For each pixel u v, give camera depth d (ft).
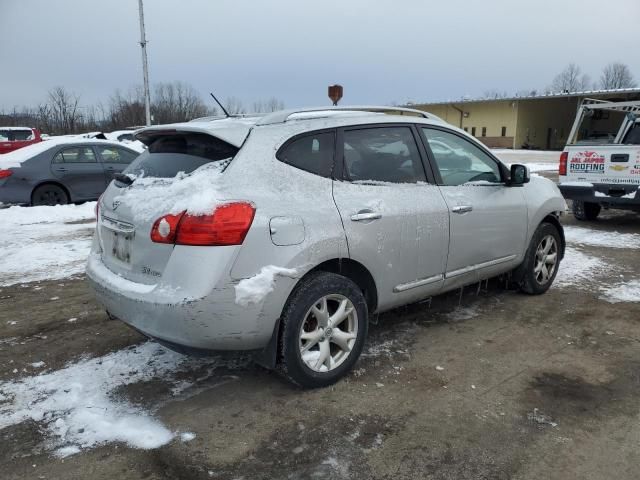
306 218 10.73
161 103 150.51
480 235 14.85
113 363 12.84
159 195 10.48
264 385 11.74
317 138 11.71
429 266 13.50
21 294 18.19
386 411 10.69
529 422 10.32
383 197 12.33
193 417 10.50
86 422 10.32
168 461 9.20
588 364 12.79
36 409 10.80
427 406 10.88
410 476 8.80
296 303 10.71
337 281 11.29
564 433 9.98
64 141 36.06
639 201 27.43
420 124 14.05
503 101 146.41
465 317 15.83
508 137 147.95
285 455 9.34
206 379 12.02
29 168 33.96
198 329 9.73
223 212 9.71
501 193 15.74
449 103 154.10
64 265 21.91
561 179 30.63
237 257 9.77
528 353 13.38
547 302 17.17
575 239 27.25
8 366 12.74
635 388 11.65
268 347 10.73
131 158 38.14
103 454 9.39
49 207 33.81
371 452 9.41
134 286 10.43
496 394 11.37
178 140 11.82
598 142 31.65
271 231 10.16
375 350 13.48
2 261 22.41
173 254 9.84
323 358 11.34
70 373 12.34
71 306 16.96
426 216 13.12
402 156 13.30
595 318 15.78
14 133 74.79
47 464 9.12
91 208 34.65
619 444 9.64
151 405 10.93
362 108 13.53
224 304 9.73
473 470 8.95
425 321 15.49
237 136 10.81
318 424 10.25
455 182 14.51
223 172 10.30
